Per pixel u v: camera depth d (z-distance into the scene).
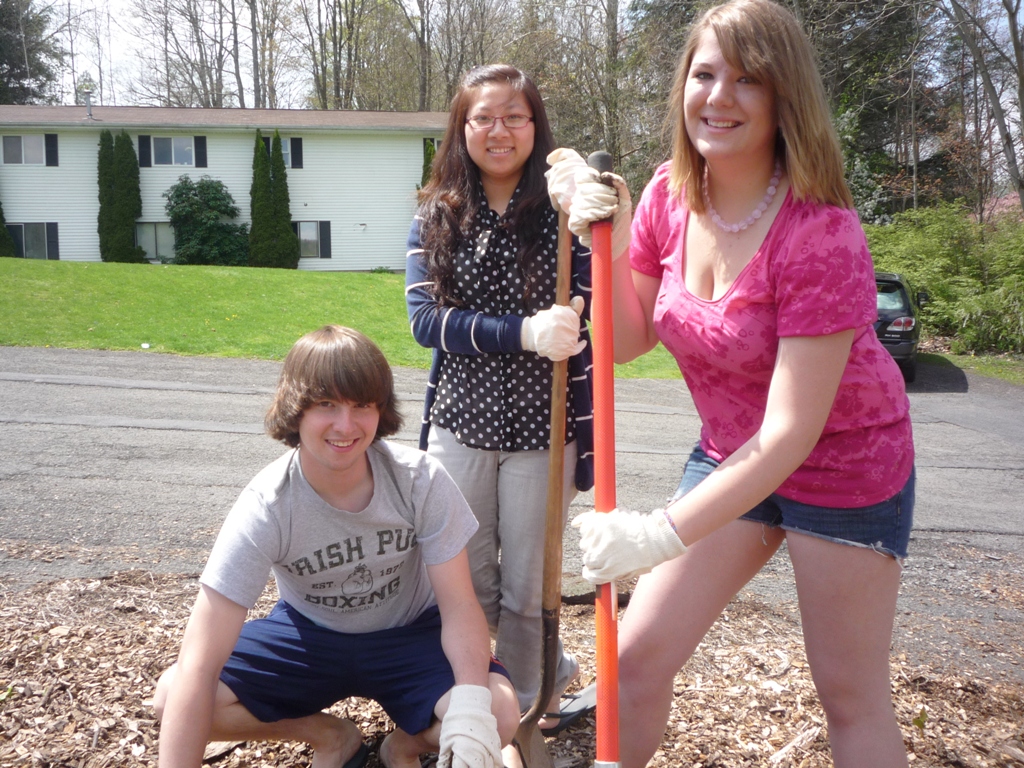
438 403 2.50
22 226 26.62
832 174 1.76
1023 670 3.35
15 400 7.73
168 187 26.97
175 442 6.52
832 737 1.98
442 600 2.11
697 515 1.68
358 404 1.91
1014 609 4.09
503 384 2.38
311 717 2.27
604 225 1.82
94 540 4.21
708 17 1.81
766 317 1.83
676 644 2.02
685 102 1.86
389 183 27.69
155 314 13.80
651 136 24.64
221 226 26.55
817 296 1.71
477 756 1.85
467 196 2.39
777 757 2.46
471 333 2.23
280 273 18.80
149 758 2.29
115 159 26.09
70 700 2.54
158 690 2.07
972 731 2.75
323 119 27.94
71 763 2.25
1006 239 17.03
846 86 23.22
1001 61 22.48
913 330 12.69
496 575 2.56
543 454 2.40
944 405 10.95
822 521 1.88
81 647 2.89
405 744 2.21
